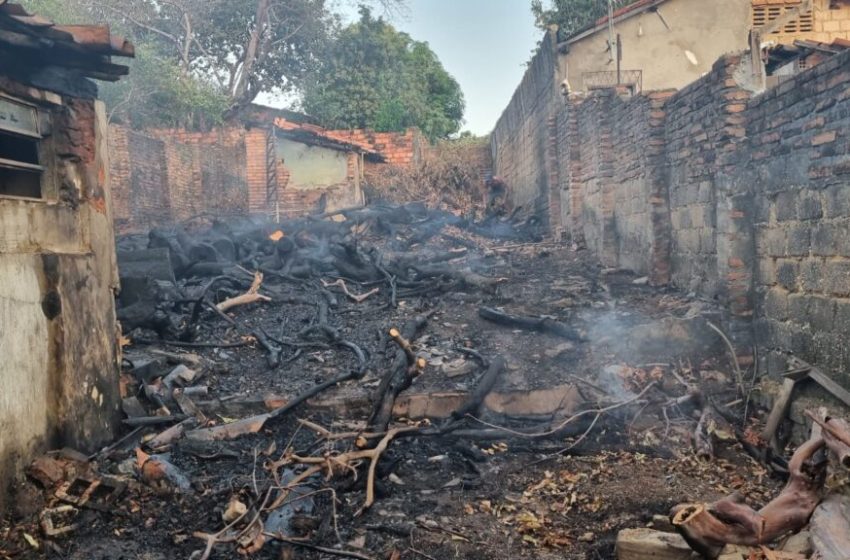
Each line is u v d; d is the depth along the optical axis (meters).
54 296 4.86
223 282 10.10
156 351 7.32
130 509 4.59
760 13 15.35
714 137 7.11
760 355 6.51
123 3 21.80
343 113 25.39
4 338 4.34
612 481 5.22
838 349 5.26
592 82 14.71
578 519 4.68
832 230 5.26
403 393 6.45
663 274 8.91
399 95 26.86
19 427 4.46
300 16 24.52
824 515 3.26
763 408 6.25
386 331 8.20
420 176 22.41
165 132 19.17
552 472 5.41
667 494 4.97
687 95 7.93
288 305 9.58
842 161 5.05
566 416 6.38
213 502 4.74
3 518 4.22
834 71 5.08
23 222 4.71
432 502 4.90
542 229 15.95
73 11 16.33
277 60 25.48
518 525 4.58
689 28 14.86
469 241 14.49
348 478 5.05
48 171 5.18
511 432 5.92
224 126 21.22
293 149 18.66
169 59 20.14
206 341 8.00
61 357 4.90
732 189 6.66
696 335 6.98
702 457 5.61
